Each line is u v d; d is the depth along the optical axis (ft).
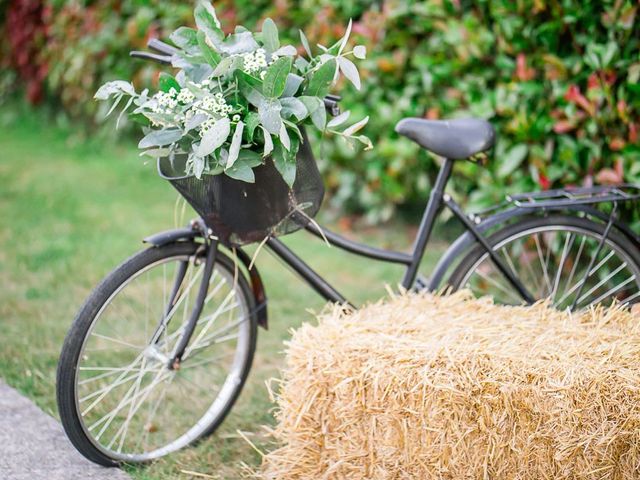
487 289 12.76
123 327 12.85
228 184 8.17
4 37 27.02
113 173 21.30
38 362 11.61
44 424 10.00
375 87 15.23
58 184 20.25
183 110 8.00
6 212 18.10
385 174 15.72
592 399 7.92
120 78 22.11
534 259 12.56
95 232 16.97
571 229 10.27
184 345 9.28
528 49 12.44
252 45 8.22
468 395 7.82
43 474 9.00
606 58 11.11
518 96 12.62
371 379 7.96
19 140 24.68
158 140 7.96
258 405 10.76
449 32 13.29
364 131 15.65
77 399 8.82
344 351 8.18
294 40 16.48
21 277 14.67
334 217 17.62
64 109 26.32
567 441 7.96
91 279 14.62
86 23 22.35
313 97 7.96
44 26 25.21
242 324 10.00
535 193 10.23
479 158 10.03
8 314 13.17
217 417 9.99
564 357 8.14
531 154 12.44
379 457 8.10
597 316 9.17
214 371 11.66
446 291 10.29
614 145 11.44
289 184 7.99
